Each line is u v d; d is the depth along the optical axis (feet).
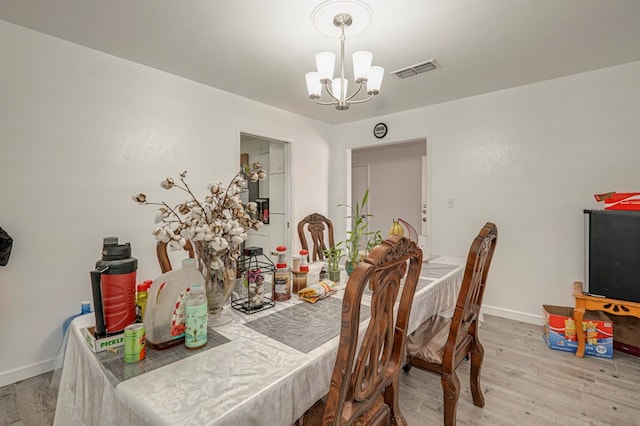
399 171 18.48
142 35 6.77
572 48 7.29
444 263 7.67
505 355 7.62
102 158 7.57
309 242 13.48
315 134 13.70
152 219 8.41
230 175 10.28
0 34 6.23
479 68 8.34
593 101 8.50
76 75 7.15
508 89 9.81
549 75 8.82
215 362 3.00
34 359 6.69
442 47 7.22
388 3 5.55
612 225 7.20
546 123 9.20
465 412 5.62
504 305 10.03
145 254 8.31
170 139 8.79
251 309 4.36
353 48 7.27
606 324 7.39
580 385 6.37
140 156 8.21
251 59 7.89
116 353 3.15
